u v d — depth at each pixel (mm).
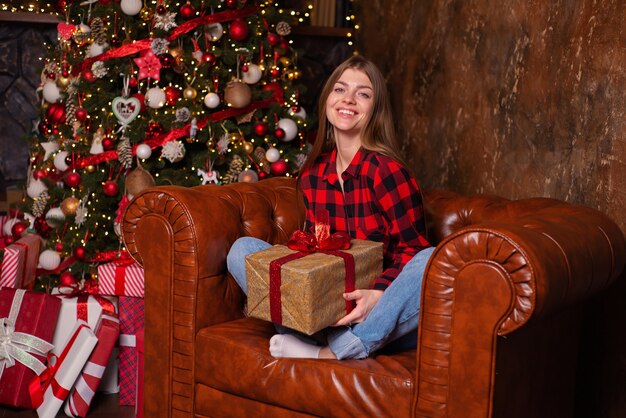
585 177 2012
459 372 1508
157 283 1997
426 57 2961
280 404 1782
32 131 3309
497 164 2461
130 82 2648
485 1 2510
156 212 1988
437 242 2230
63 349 2414
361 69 2021
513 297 1433
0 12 3605
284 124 2902
